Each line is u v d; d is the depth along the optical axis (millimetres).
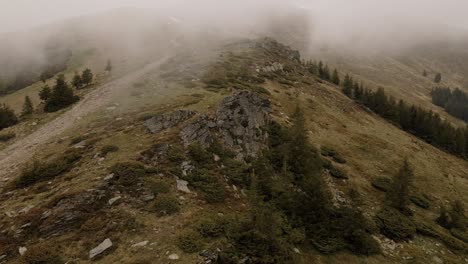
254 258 18750
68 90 55656
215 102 42906
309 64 112375
